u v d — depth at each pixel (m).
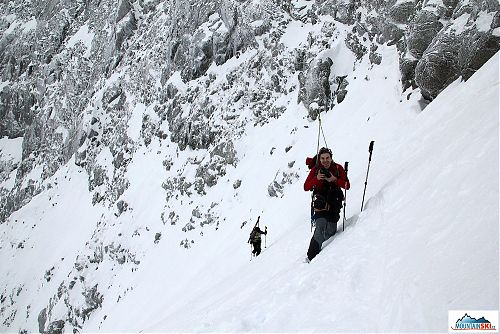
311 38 23.06
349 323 3.19
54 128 51.09
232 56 28.97
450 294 2.50
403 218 4.18
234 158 24.55
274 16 26.53
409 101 13.41
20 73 62.81
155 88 36.34
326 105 20.48
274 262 7.71
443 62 11.26
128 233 29.00
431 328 2.38
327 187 5.65
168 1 42.06
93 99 44.50
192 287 18.12
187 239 24.02
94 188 38.53
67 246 36.16
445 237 3.15
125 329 21.80
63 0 62.19
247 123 25.25
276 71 24.92
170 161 29.94
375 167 9.12
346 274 3.99
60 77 55.31
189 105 30.30
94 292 28.06
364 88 18.08
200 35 31.06
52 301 31.58
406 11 17.52
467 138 4.41
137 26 45.44
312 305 3.90
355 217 5.78
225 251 19.09
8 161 58.62
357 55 20.27
